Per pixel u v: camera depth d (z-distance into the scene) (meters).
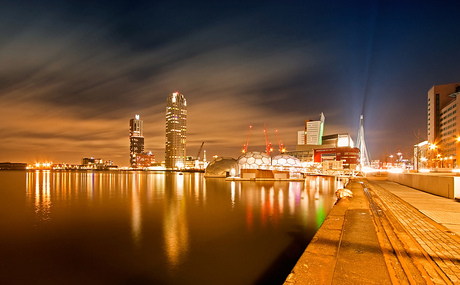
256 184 69.19
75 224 22.44
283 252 15.07
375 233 9.72
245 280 11.77
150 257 14.48
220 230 19.80
